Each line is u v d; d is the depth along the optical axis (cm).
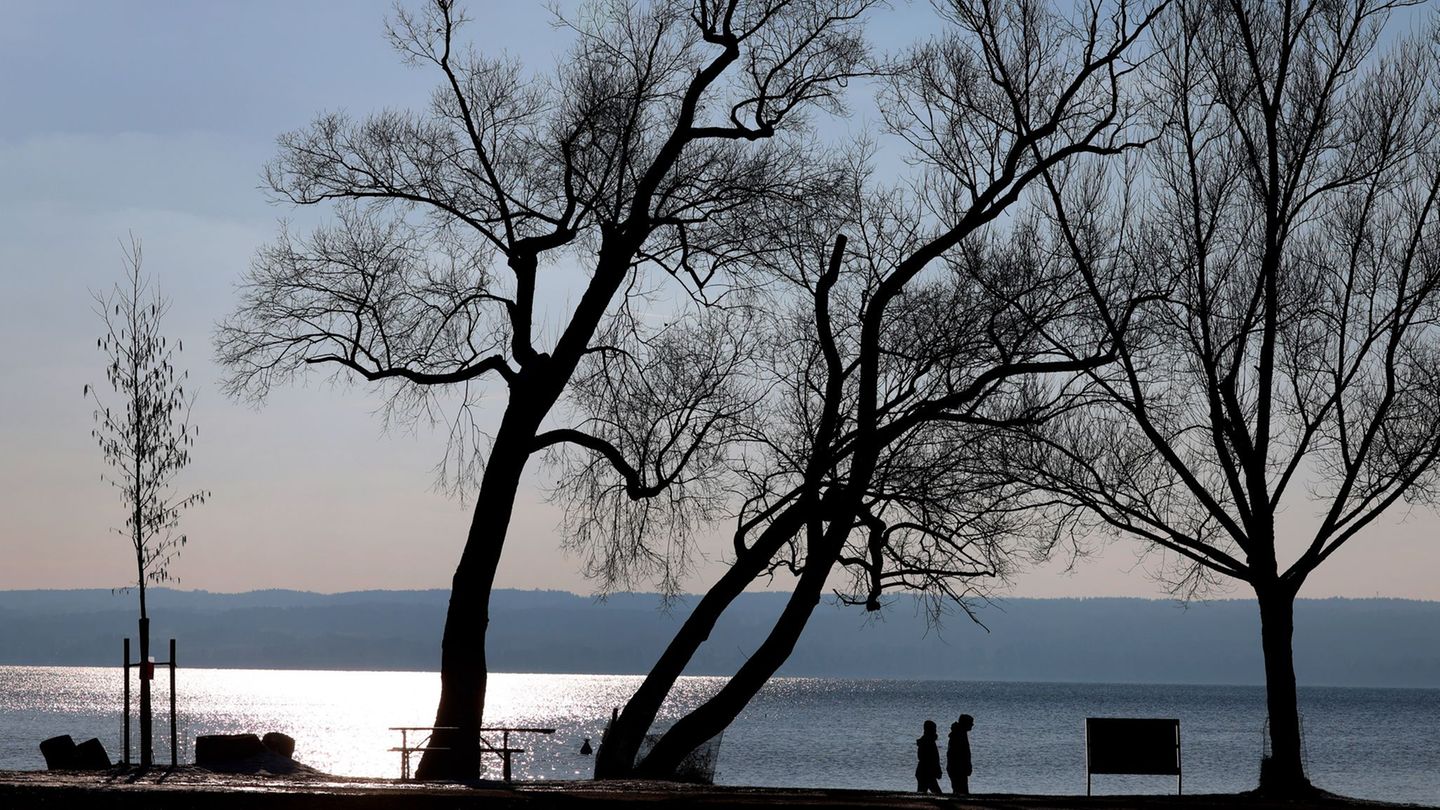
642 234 2791
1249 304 2894
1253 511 2777
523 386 2769
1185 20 2908
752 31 2873
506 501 2761
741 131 2862
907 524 2816
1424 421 2791
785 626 2880
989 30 2923
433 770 2612
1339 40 2869
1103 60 2862
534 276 2923
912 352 2903
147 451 2727
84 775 2203
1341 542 2752
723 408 2928
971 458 2850
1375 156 2855
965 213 2942
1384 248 2841
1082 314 2838
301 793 1778
